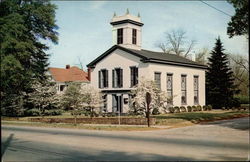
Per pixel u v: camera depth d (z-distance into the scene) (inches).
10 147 591.5
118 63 1624.0
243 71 2935.5
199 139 660.7
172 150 514.9
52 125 1135.0
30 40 1542.8
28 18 1558.8
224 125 937.5
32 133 856.3
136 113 1300.4
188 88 1753.2
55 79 2369.6
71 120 1242.6
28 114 1689.2
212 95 1980.8
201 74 1865.2
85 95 1438.2
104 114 1466.5
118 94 1599.4
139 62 1540.4
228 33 925.8
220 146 554.9
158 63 1558.8
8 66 1364.4
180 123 1013.8
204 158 434.6
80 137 735.1
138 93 1246.9
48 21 1583.4
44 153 515.8
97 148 555.8
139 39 1743.4
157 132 820.0
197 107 1755.7
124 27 1688.0
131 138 695.7
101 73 1694.1
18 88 1647.4
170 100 1290.6
